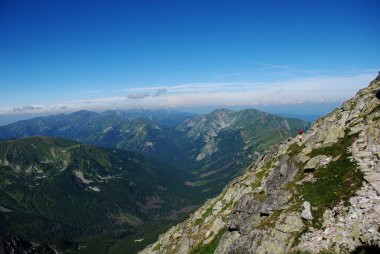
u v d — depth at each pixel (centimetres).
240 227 7600
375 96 7781
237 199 10019
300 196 6216
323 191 5975
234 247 6562
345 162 6300
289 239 5478
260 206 7325
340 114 8481
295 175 7188
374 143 6234
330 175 6250
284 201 6519
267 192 7912
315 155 7225
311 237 5222
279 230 5803
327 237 5031
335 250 4750
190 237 10938
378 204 4909
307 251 5022
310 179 6556
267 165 10288
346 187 5681
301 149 8325
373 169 5653
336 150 6894
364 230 4684
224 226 9156
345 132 7294
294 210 5938
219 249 7819
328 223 5256
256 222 6862
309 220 5531
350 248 4616
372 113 7181
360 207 5081
